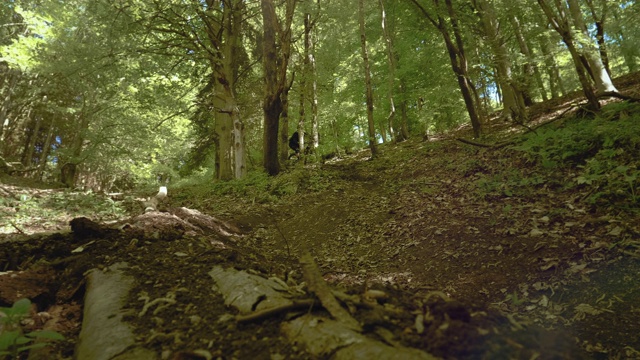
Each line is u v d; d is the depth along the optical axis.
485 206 5.88
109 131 18.95
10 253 3.18
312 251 5.95
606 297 3.22
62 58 14.64
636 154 5.30
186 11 11.13
